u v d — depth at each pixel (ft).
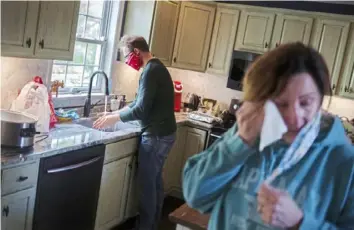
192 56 13.83
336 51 12.14
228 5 13.55
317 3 12.49
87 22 10.93
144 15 11.87
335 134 2.83
